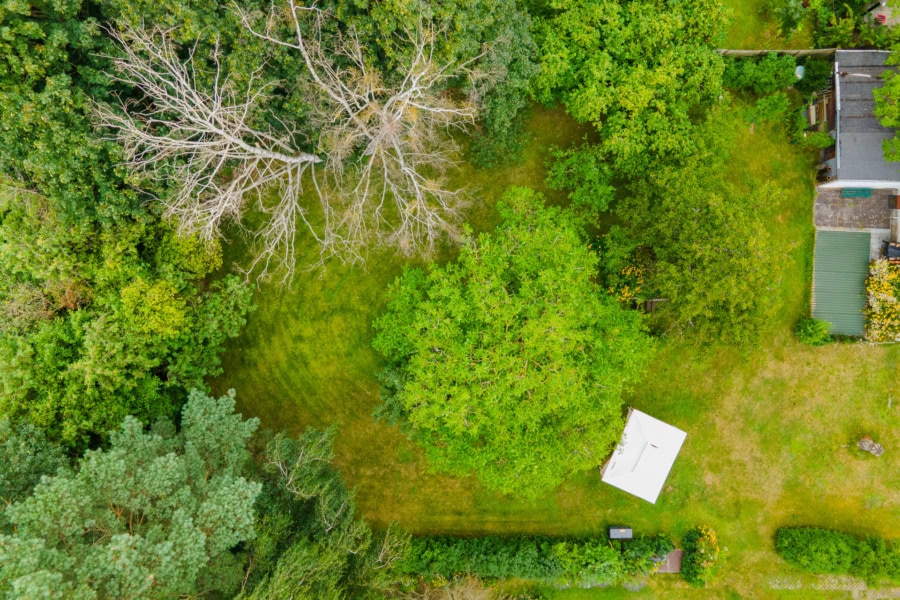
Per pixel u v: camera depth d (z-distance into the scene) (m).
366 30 13.52
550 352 14.06
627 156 16.64
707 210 15.21
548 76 16.59
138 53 13.75
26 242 14.66
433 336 14.65
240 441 15.02
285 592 13.12
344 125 14.24
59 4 12.32
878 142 17.66
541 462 15.55
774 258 15.16
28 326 15.18
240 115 14.64
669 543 19.30
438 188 16.36
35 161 12.77
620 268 17.53
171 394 17.27
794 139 19.06
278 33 13.82
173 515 12.10
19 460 13.56
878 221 19.34
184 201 14.13
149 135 12.52
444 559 18.83
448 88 16.83
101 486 12.14
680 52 16.64
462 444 15.83
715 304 15.47
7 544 10.11
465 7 13.29
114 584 10.73
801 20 18.30
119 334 15.27
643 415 18.52
